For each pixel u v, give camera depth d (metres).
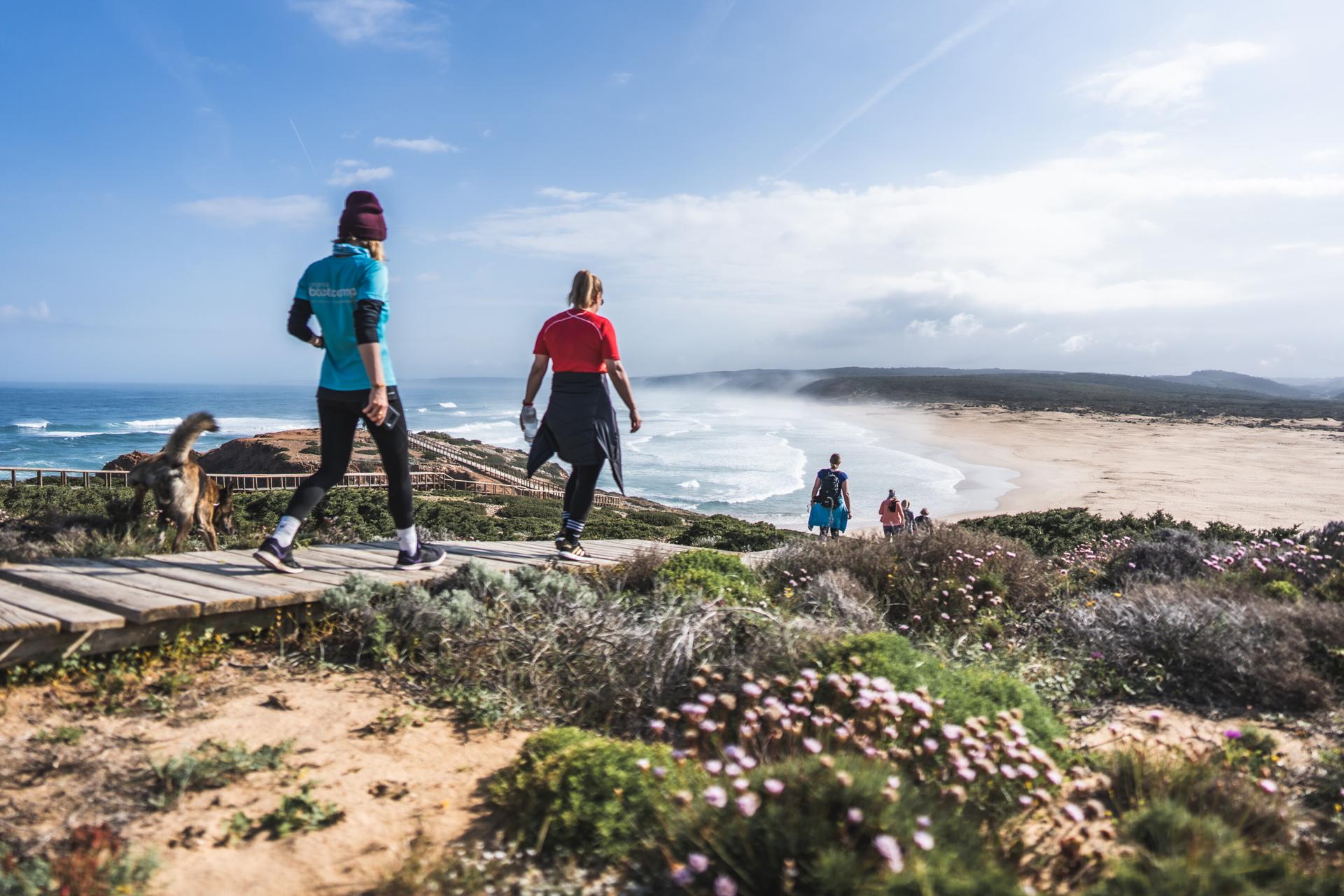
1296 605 5.71
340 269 4.21
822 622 4.86
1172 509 33.59
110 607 3.70
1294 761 3.60
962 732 2.84
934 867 2.09
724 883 2.06
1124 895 2.09
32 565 4.61
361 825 2.56
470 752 3.25
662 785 2.64
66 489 15.66
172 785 2.66
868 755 2.77
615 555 6.54
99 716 3.12
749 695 3.54
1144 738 3.81
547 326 5.57
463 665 4.05
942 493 43.03
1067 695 4.51
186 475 6.12
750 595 5.46
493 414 154.25
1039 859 2.52
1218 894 2.06
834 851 2.11
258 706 3.43
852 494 42.78
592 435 5.58
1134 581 7.47
